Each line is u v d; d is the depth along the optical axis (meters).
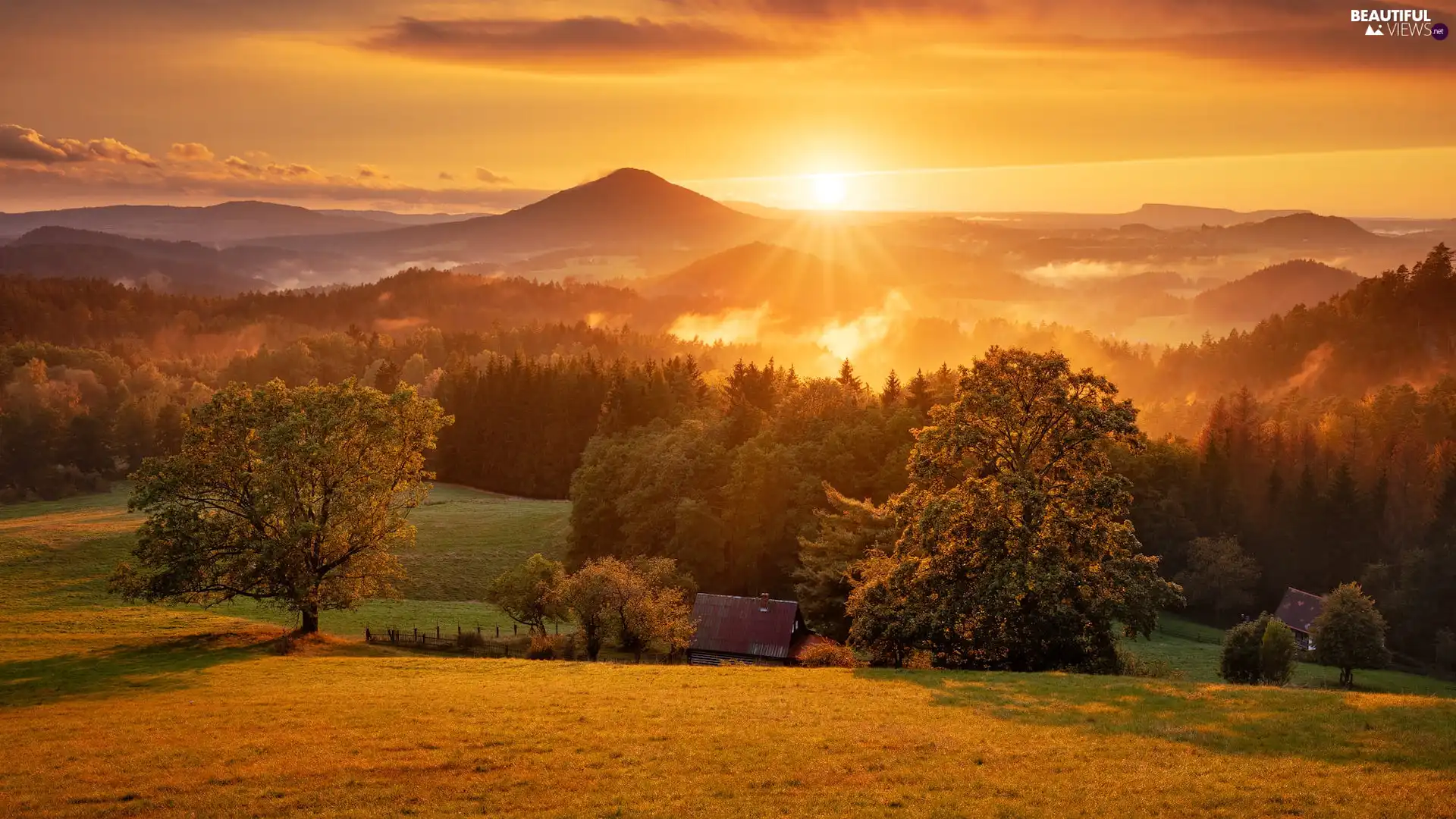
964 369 43.72
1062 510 39.59
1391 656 93.56
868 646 43.91
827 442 81.19
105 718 28.78
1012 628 39.25
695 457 88.00
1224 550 106.62
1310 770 20.67
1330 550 110.19
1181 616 107.12
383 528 50.66
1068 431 40.78
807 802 19.69
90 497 136.62
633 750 23.80
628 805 19.69
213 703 30.95
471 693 31.94
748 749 23.70
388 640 54.06
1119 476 40.75
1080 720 26.25
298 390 51.38
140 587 47.16
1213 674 74.38
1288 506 114.81
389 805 20.05
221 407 49.19
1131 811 18.56
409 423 51.94
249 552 48.03
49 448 167.25
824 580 59.12
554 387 151.12
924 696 30.22
